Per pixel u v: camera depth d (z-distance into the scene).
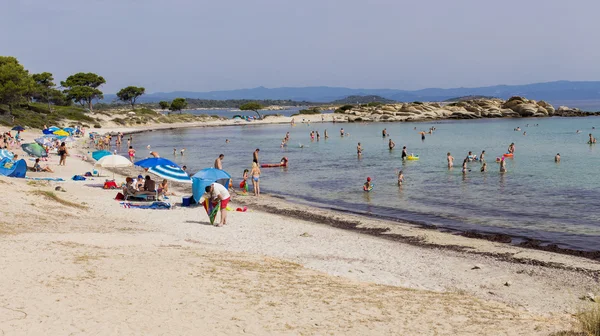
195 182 24.42
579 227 21.14
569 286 13.56
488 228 21.22
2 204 17.59
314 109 178.12
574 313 11.20
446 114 133.38
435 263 15.70
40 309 8.16
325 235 19.31
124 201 25.11
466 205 26.36
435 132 89.69
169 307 8.95
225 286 10.66
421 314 9.84
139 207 23.72
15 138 62.34
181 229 19.27
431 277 14.20
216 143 78.19
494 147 59.84
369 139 77.81
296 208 25.77
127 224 19.30
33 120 94.75
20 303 8.33
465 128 98.38
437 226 21.72
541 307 11.87
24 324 7.50
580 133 79.00
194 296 9.72
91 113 127.81
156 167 28.17
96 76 159.50
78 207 21.64
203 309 9.02
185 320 8.38
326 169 43.06
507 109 134.38
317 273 13.26
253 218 22.17
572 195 28.34
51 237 13.81
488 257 16.55
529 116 131.62
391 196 29.52
